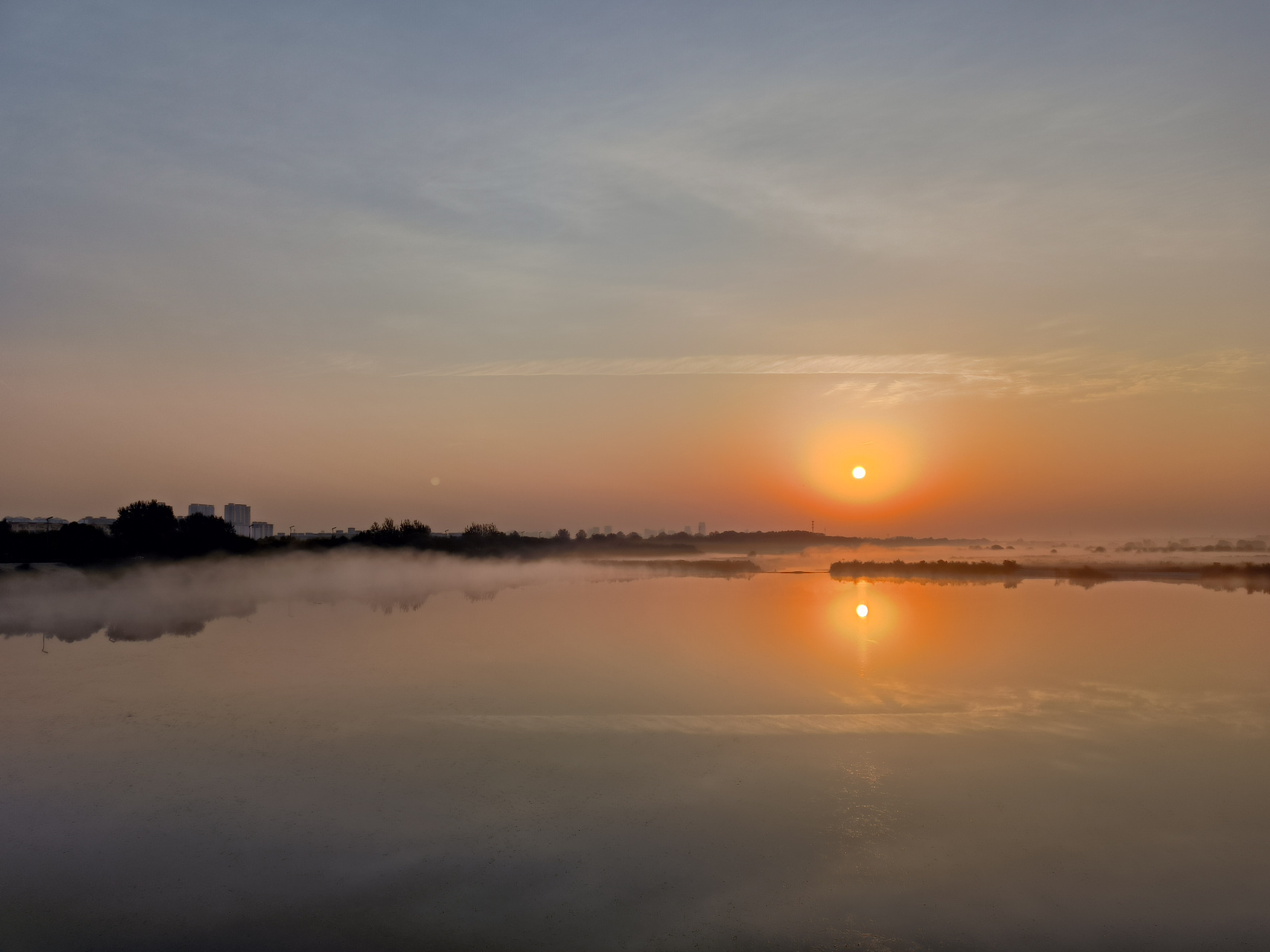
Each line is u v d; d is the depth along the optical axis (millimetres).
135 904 8969
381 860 9945
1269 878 9492
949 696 17438
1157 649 23125
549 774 12734
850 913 8797
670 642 24672
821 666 20703
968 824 10914
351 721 15594
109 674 19859
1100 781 12414
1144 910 8828
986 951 8102
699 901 9023
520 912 8797
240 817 11141
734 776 12672
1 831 10750
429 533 70625
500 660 21578
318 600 37406
